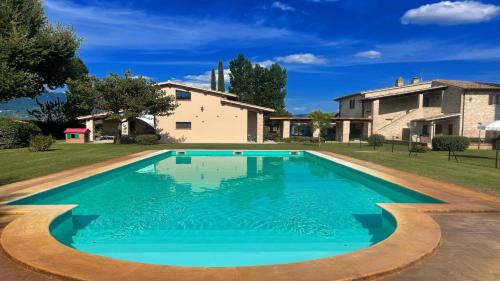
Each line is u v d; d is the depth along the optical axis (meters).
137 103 25.31
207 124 31.23
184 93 31.02
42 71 31.02
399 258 4.04
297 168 16.19
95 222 7.18
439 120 31.92
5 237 4.81
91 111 32.66
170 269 3.75
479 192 8.34
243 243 5.86
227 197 9.78
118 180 12.55
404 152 21.11
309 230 6.70
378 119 35.88
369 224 7.11
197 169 15.60
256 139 33.50
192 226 6.94
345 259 4.02
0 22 25.75
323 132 38.16
